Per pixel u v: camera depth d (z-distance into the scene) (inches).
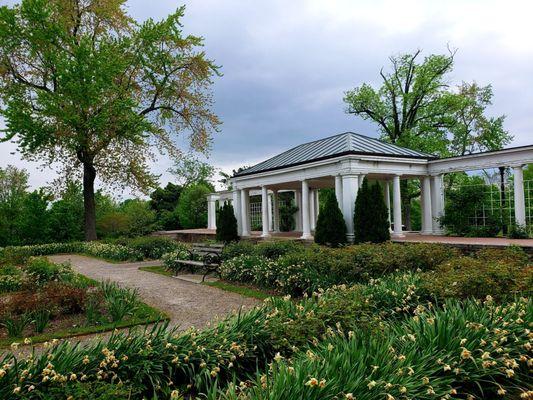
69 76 863.7
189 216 1460.4
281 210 1083.3
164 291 401.7
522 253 372.5
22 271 459.5
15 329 257.0
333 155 639.8
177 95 1063.0
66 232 1048.2
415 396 124.9
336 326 181.8
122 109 919.7
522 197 605.9
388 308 237.8
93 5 986.7
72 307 310.7
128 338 170.1
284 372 129.0
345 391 121.1
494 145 1173.1
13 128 869.2
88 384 130.0
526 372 158.7
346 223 626.2
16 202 1072.2
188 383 164.2
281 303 220.5
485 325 168.1
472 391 145.7
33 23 890.1
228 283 429.1
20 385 133.0
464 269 264.4
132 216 1226.0
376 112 1180.5
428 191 733.9
